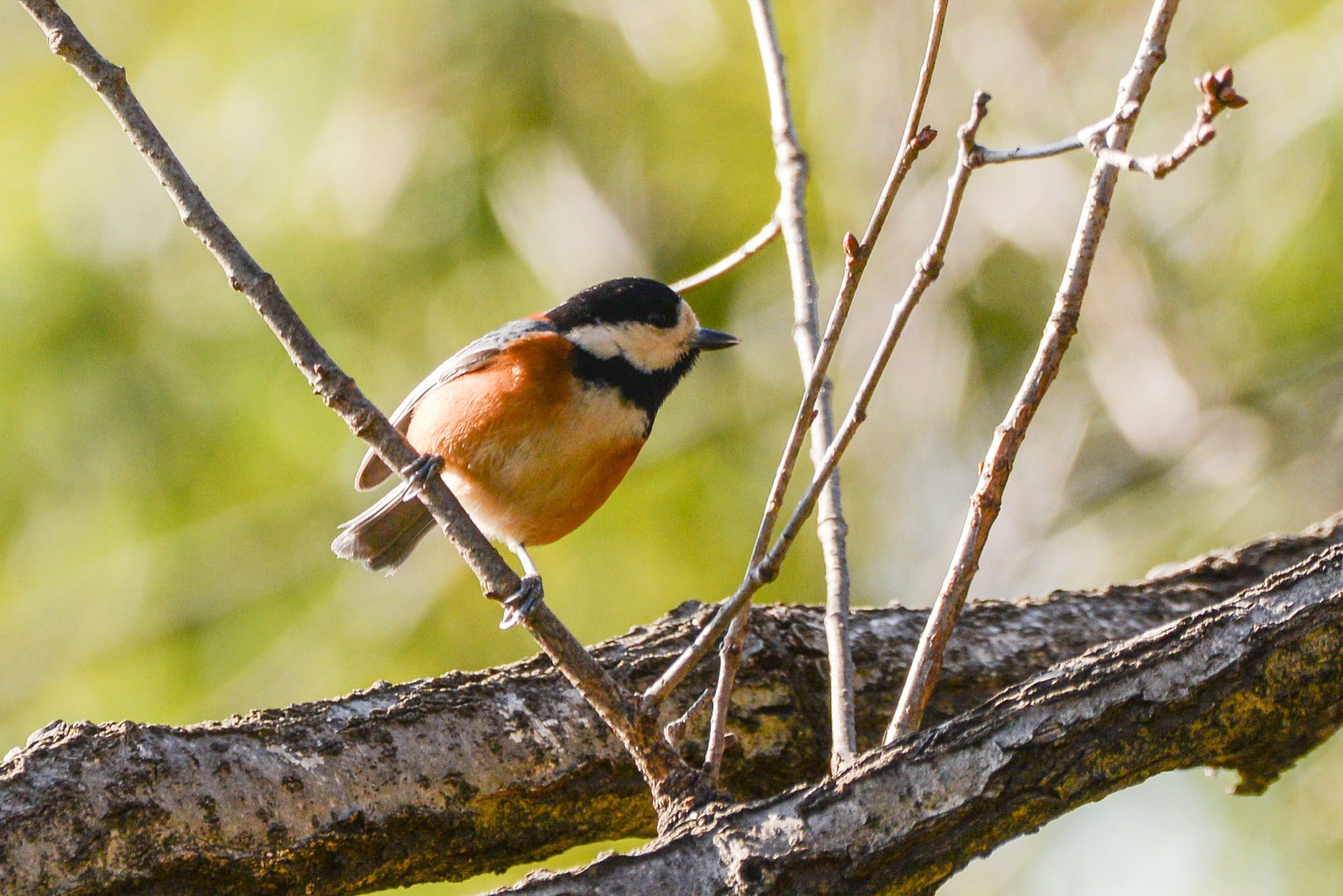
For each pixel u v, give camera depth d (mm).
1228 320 11688
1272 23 11328
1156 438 11695
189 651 11047
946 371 12023
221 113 11227
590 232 11359
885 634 6613
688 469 11461
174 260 10992
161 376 10984
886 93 12328
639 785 5750
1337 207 10922
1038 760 4793
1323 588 5215
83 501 11008
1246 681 5012
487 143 11305
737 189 11859
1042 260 12164
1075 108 11945
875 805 4660
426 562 11023
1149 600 6984
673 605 10750
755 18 6543
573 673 4895
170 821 4902
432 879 5586
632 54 11617
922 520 11945
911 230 12141
